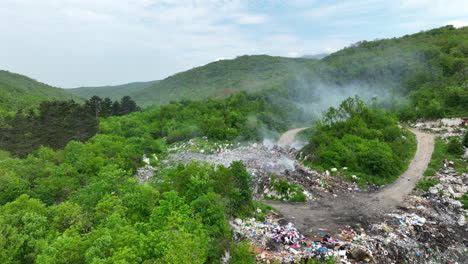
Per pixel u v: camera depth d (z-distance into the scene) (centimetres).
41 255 2133
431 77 11619
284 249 3020
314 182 5275
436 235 3491
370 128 7388
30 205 3122
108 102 13575
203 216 2872
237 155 7606
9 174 4344
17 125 7650
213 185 3588
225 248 2698
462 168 5338
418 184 4991
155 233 2242
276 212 4119
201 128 9912
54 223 2844
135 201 3153
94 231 2447
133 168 6638
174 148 8906
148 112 13312
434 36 17525
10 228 2578
